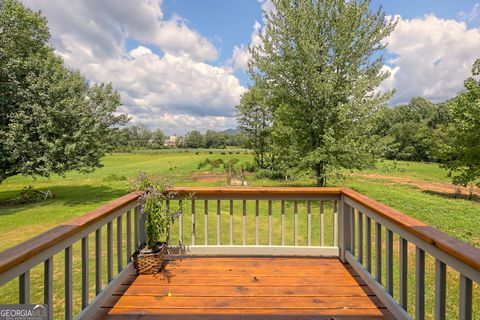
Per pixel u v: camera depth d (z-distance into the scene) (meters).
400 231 1.96
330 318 2.09
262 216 8.07
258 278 2.79
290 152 9.56
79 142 11.06
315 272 2.93
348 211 3.19
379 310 2.20
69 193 13.56
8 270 1.25
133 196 2.95
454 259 1.39
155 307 2.26
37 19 12.14
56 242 1.59
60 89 10.99
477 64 10.48
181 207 3.40
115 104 13.34
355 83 9.00
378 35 9.09
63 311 2.92
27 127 10.67
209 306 2.27
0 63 10.47
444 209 9.02
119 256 2.69
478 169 10.80
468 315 1.32
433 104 48.16
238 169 22.66
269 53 9.56
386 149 9.36
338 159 9.23
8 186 17.11
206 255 3.41
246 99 21.23
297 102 9.62
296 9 9.10
